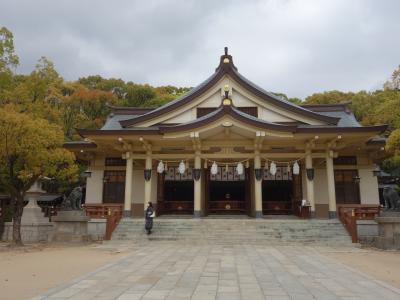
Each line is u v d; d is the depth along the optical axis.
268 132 20.19
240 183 26.45
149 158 22.16
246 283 8.36
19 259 12.70
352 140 21.09
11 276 9.44
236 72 24.02
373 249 15.60
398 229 15.84
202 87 23.50
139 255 13.11
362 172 23.94
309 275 9.38
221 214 25.42
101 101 46.81
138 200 24.61
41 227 21.61
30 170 16.91
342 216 18.81
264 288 7.87
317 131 20.08
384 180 34.00
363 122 33.97
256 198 20.94
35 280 8.89
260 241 16.84
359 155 24.16
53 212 27.70
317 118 22.41
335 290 7.72
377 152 24.02
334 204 20.91
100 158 25.41
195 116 23.53
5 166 17.59
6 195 28.36
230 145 21.92
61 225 19.05
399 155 16.50
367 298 7.07
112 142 21.75
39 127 16.27
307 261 11.80
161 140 21.55
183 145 22.31
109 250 14.94
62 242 18.58
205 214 24.58
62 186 34.50
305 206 21.09
